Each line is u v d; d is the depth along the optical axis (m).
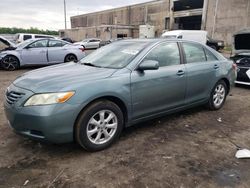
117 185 2.78
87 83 3.33
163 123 4.61
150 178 2.91
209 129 4.38
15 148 3.57
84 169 3.08
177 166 3.17
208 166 3.19
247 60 7.55
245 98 6.55
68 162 3.23
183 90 4.49
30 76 3.68
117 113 3.63
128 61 3.90
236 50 8.37
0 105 5.59
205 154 3.49
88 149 3.44
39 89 3.19
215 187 2.77
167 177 2.94
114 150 3.56
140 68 3.80
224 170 3.10
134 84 3.74
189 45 4.77
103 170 3.06
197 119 4.86
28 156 3.37
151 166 3.16
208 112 5.29
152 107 4.07
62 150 3.53
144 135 4.07
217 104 5.40
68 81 3.33
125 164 3.20
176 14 44.09
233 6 32.28
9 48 11.75
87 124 3.35
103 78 3.50
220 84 5.38
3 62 11.05
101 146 3.53
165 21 46.72
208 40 23.44
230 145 3.78
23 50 11.38
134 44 4.37
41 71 3.96
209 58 5.12
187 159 3.35
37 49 11.66
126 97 3.66
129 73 3.73
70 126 3.21
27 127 3.19
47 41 12.02
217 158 3.39
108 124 3.59
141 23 52.47
